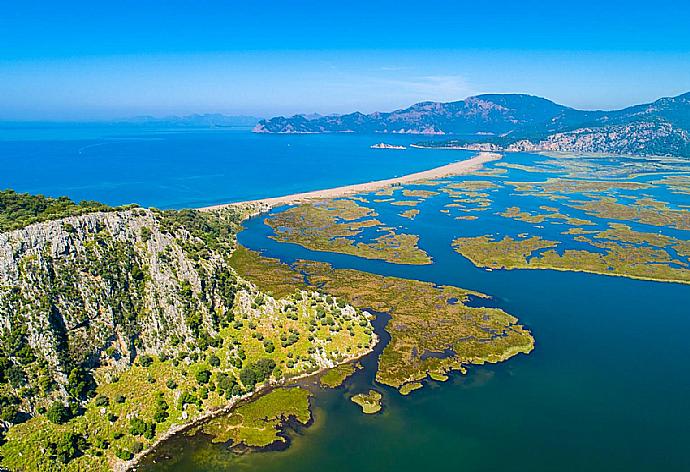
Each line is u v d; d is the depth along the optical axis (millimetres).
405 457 116875
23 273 129750
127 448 117500
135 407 127125
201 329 152750
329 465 114062
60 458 111000
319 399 138500
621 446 121250
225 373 142625
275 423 128250
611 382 147750
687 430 127250
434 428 126875
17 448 110188
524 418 131375
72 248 142250
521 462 115688
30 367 121062
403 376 150000
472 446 120750
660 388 144875
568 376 150750
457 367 155500
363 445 120750
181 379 137750
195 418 129375
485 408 135250
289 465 113938
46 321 126625
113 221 156500
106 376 131750
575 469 113688
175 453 117750
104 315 138250
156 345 143250
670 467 114750
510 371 153500
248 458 116062
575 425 128625
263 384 144125
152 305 148125
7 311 123375
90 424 119875
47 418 117250
